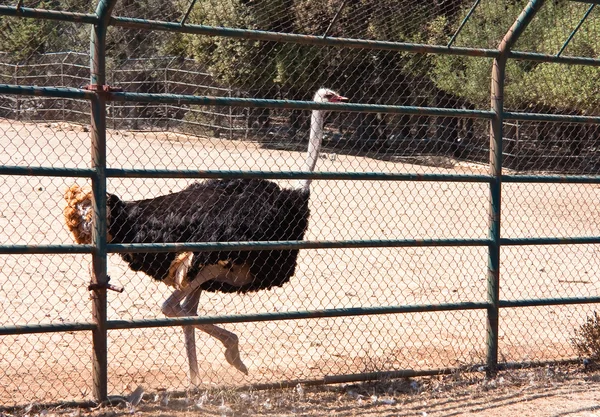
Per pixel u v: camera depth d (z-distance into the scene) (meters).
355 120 16.42
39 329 6.46
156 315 9.77
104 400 6.80
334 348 8.93
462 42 15.84
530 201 21.89
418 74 15.97
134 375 7.81
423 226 17.16
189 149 20.98
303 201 7.91
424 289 11.80
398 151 17.08
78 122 22.61
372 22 10.02
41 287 10.73
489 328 8.22
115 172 6.65
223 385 7.33
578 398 7.58
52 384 7.42
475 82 18.33
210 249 6.94
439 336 9.61
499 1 15.27
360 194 21.22
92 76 6.65
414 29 10.37
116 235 7.19
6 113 22.38
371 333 9.61
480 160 18.98
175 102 6.76
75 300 10.23
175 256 7.34
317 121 8.29
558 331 10.07
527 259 14.38
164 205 7.37
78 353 8.38
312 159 8.25
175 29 6.82
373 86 14.84
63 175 6.48
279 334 9.45
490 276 8.18
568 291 12.15
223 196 7.52
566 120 8.42
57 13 6.39
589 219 19.30
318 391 7.60
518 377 8.11
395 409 7.14
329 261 13.41
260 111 16.36
